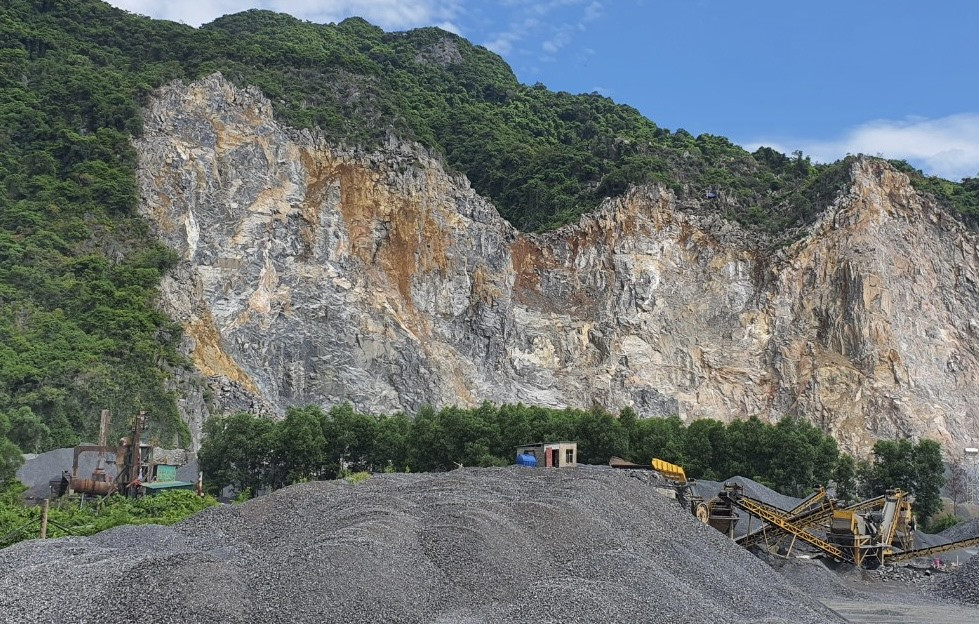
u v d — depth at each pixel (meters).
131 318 112.94
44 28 160.75
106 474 75.94
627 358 159.88
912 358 167.50
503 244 163.88
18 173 128.75
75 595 32.41
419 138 165.50
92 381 101.94
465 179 167.88
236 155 142.75
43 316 107.50
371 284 148.25
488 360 154.38
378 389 138.62
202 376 118.06
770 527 66.50
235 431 97.69
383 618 33.00
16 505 64.44
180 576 33.19
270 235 140.50
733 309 169.75
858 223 174.12
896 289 172.12
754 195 185.62
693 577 43.34
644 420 113.50
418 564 38.31
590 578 38.41
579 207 175.00
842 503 90.25
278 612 31.97
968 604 54.06
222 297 132.25
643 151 192.38
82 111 140.50
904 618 47.34
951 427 161.75
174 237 131.50
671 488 65.75
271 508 52.22
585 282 166.88
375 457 100.75
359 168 153.50
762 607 41.31
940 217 185.12
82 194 127.12
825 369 162.62
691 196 180.12
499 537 41.94
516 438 100.81
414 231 154.75
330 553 36.38
